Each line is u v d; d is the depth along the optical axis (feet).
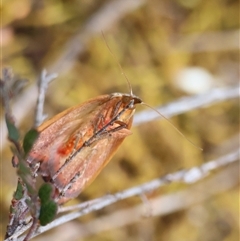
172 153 1.37
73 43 1.34
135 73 1.41
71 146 0.76
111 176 1.28
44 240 1.17
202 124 1.45
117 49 1.41
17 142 0.70
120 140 0.77
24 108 1.20
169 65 1.46
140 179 1.31
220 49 1.54
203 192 1.35
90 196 1.24
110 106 0.76
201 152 1.42
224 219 1.36
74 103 1.31
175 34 1.53
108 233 1.25
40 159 0.75
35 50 1.34
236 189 1.39
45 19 1.36
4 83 0.71
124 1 1.42
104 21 1.39
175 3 1.54
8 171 1.20
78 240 1.22
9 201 1.18
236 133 1.47
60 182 0.76
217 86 1.49
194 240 1.32
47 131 0.75
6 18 1.29
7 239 0.75
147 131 1.36
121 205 1.26
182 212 1.32
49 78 0.85
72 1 1.40
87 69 1.36
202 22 1.55
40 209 0.71
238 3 1.58
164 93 1.43
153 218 1.30
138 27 1.46
